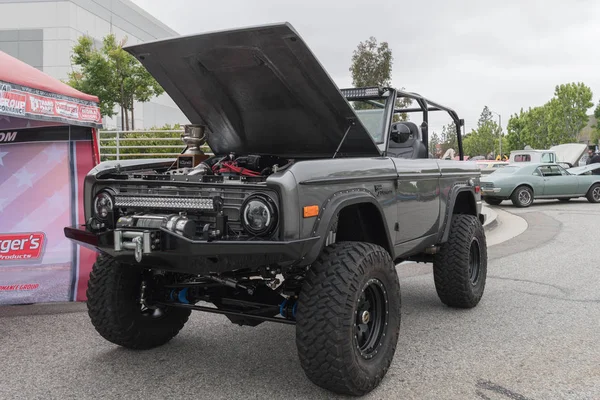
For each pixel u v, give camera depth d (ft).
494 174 59.16
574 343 14.01
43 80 17.46
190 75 12.89
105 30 135.33
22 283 17.58
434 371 12.10
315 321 9.91
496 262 26.30
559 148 109.50
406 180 13.55
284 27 10.32
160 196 10.61
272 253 9.41
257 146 14.79
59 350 13.61
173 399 10.61
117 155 57.62
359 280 10.28
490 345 13.89
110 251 10.68
